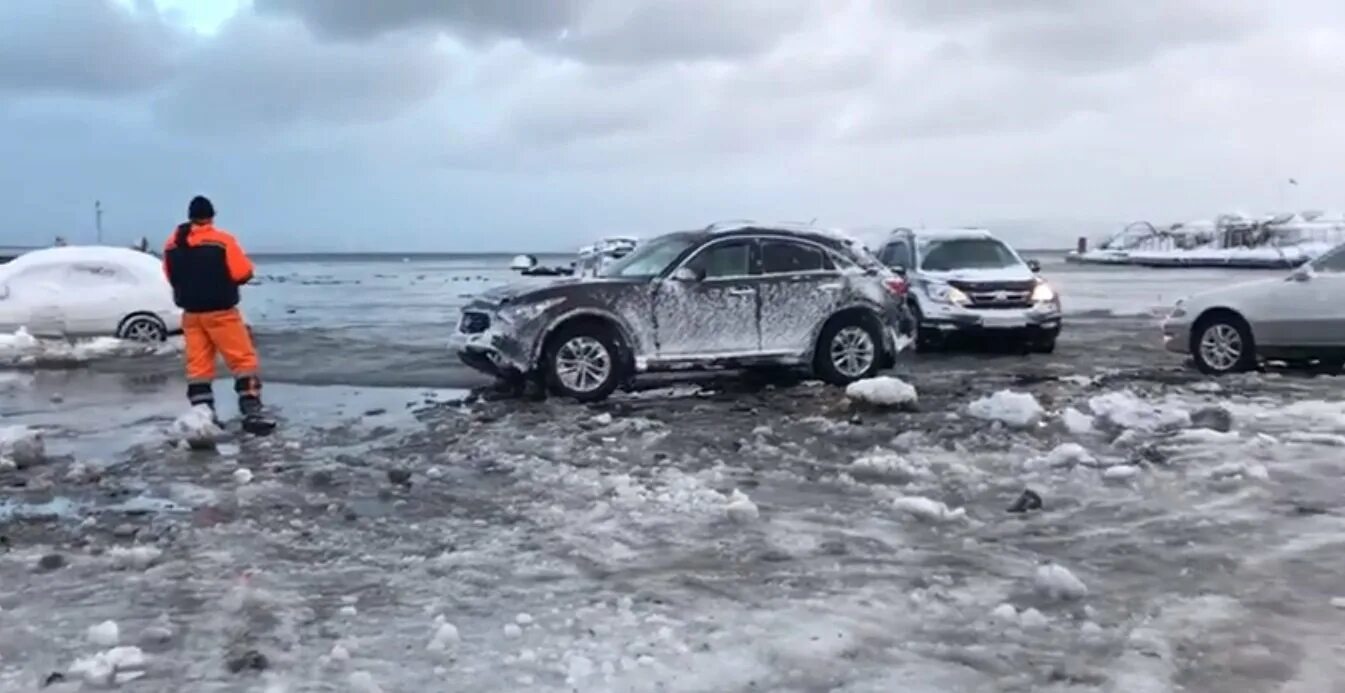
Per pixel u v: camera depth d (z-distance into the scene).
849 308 12.61
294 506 6.95
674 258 12.13
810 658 4.33
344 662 4.34
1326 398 11.19
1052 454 7.99
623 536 6.12
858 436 9.20
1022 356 16.19
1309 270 13.05
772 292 12.30
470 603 5.04
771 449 8.67
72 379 14.16
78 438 9.82
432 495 7.21
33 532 6.38
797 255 12.55
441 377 14.31
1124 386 12.32
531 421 10.16
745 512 6.49
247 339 10.30
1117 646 4.45
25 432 8.71
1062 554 5.73
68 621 4.85
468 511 6.78
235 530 6.35
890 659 4.33
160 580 5.43
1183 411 9.60
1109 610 4.88
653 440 9.03
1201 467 7.64
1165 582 5.26
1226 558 5.59
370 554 5.86
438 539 6.14
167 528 6.41
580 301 11.61
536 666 4.28
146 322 17.02
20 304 16.55
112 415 11.16
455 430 9.73
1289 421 9.52
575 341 11.62
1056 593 5.05
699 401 11.55
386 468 8.10
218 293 10.08
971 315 15.95
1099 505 6.72
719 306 12.08
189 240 10.05
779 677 4.16
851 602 4.99
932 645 4.48
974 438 8.89
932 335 16.30
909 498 6.71
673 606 4.96
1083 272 61.16
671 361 11.94
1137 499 6.84
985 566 5.53
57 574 5.55
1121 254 82.94
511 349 11.54
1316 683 4.08
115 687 4.11
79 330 16.73
